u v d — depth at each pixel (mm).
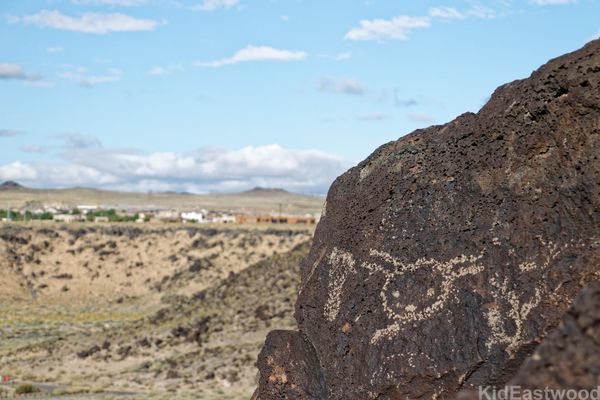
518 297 13328
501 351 13156
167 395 52812
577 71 13281
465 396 9484
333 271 16125
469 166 14938
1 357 72188
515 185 14141
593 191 13023
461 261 14289
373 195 16188
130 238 138125
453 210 14859
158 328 74125
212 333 69875
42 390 55812
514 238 13828
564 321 8242
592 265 12766
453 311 13953
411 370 13953
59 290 123438
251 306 74000
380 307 14938
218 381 57344
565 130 13508
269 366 15617
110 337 74500
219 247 134250
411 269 14883
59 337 83750
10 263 127125
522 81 14555
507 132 14414
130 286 126062
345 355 15125
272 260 86375
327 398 15117
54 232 138000
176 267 130125
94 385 58031
